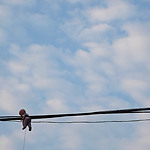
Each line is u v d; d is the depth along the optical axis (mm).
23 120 12336
